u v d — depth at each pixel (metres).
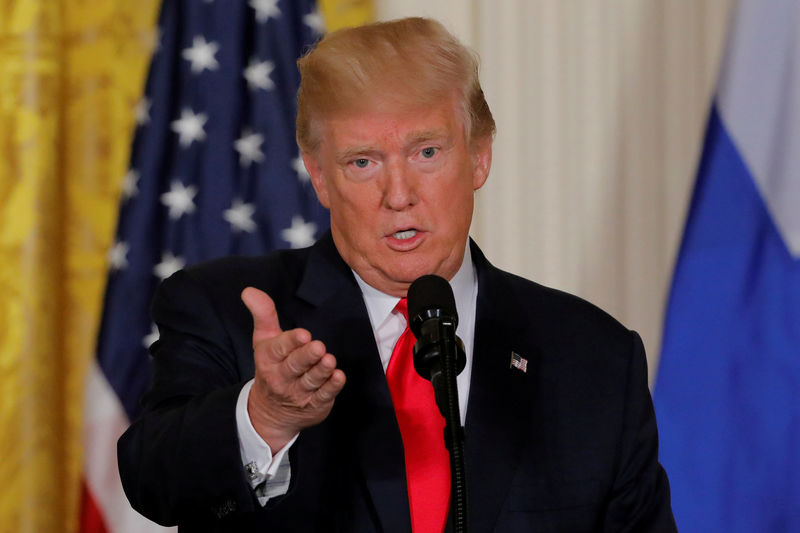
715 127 12.44
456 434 4.00
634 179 13.17
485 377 5.59
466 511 3.89
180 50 12.41
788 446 11.81
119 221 12.07
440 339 4.25
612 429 5.64
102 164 12.14
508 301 5.95
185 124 12.34
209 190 12.23
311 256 6.00
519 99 13.24
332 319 5.68
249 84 12.48
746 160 12.28
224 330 5.67
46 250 11.68
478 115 5.64
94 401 11.80
